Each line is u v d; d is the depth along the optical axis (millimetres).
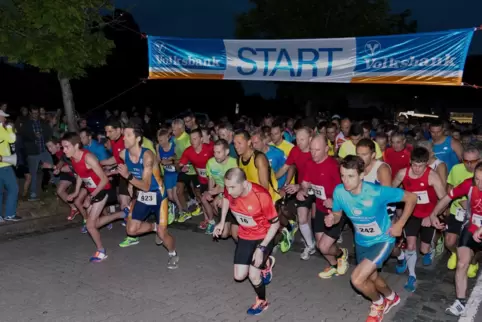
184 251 6707
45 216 7969
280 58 7793
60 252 6523
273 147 6641
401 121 14648
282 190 6004
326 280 5730
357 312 4852
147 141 6895
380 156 6352
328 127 8227
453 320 4742
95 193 5918
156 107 33281
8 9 7562
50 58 7855
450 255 6762
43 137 8984
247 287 5434
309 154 6047
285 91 20109
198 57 8328
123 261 6215
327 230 5398
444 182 5824
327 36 18219
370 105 30859
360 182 4215
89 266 5996
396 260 6547
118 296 5082
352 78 7340
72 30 7914
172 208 7707
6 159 7258
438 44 6684
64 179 7594
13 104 26266
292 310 4863
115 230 7734
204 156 7289
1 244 6809
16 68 26516
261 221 4582
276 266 6195
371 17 18578
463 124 16250
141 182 5473
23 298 4969
